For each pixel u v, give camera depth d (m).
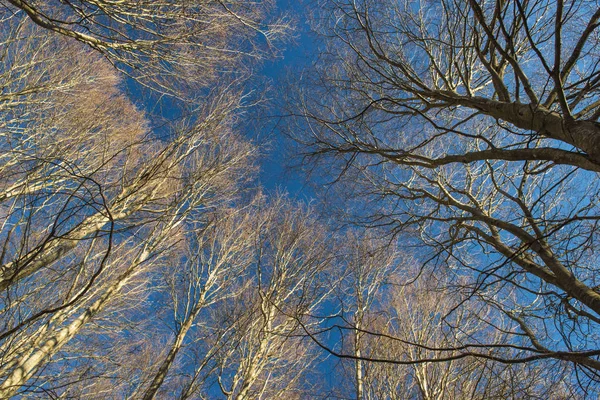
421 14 5.32
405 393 6.01
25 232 2.62
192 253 7.73
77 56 7.39
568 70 2.88
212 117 6.09
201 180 6.28
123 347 6.71
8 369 4.26
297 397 6.87
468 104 3.73
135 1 4.37
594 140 2.36
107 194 4.78
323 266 6.76
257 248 7.26
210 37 5.34
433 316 6.37
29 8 3.46
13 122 6.14
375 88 4.97
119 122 7.06
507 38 2.80
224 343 6.15
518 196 4.40
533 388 3.79
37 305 5.14
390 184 5.67
